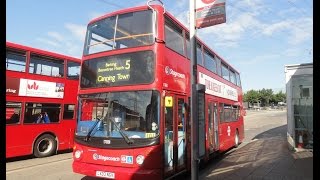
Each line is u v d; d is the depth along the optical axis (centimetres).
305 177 940
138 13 847
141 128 772
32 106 1318
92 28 916
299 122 1454
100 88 845
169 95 832
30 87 1312
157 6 831
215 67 1352
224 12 714
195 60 731
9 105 1232
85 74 887
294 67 1491
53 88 1413
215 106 1304
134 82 802
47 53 1395
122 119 796
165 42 840
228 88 1566
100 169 793
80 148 841
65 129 1461
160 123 771
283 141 1902
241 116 1897
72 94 1508
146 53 807
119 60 834
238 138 1775
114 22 877
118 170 768
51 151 1400
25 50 1298
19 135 1260
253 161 1253
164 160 780
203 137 727
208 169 1136
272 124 3862
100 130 816
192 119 704
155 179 746
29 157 1373
